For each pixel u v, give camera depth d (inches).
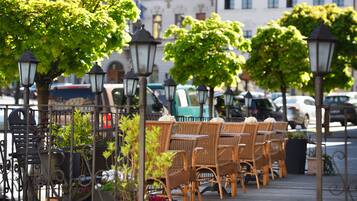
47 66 654.5
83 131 410.0
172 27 1015.6
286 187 526.3
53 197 370.9
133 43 293.3
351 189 510.6
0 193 412.5
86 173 397.1
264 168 539.8
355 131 1358.3
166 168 343.0
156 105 843.4
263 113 1267.2
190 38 973.2
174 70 986.7
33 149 384.5
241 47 1045.8
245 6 2400.3
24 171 362.6
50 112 348.5
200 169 446.3
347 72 1510.8
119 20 709.3
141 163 295.0
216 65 959.0
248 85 1974.7
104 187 340.5
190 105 1012.5
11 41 660.1
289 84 1091.9
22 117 423.8
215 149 427.8
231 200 447.2
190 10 2443.4
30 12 652.1
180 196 450.3
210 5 2429.9
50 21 652.1
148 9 2476.6
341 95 1513.3
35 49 651.5
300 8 1545.3
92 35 658.2
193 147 388.2
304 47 1077.8
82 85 766.5
